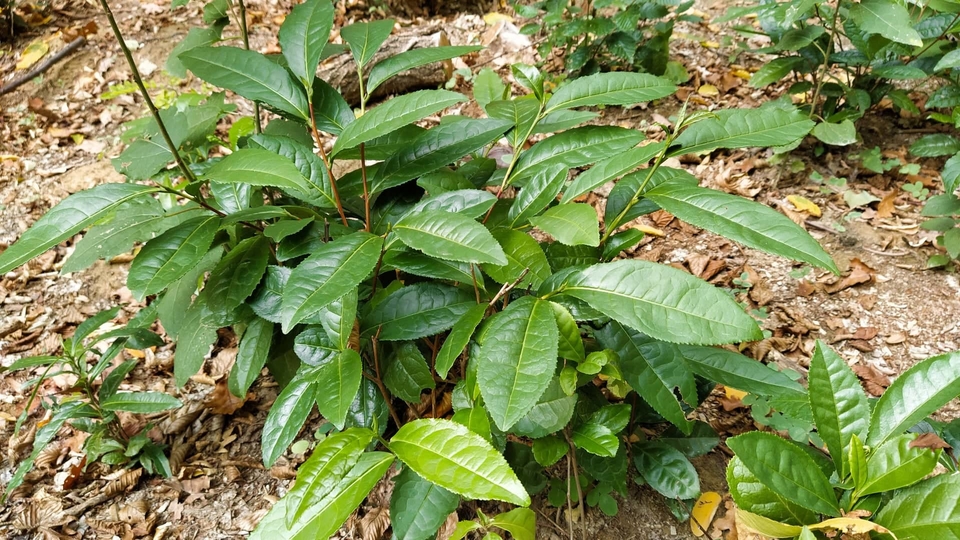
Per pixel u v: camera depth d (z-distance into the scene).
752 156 3.88
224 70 1.83
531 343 1.37
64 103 4.89
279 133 2.34
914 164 3.55
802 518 1.30
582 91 1.77
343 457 1.36
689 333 1.34
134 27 5.62
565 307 1.60
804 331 2.85
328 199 1.84
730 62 4.82
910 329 2.82
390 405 1.93
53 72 5.06
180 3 2.25
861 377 2.60
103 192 1.66
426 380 1.81
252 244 1.94
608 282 1.45
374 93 4.95
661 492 1.93
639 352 1.74
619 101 1.72
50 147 4.54
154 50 5.37
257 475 2.35
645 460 1.97
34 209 4.00
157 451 2.33
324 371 1.57
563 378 1.54
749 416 2.42
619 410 1.75
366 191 1.80
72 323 3.22
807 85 3.71
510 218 1.72
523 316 1.43
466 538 1.97
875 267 3.14
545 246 1.83
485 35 5.62
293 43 1.79
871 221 3.39
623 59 4.64
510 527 1.54
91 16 5.75
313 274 1.42
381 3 6.16
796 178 3.71
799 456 1.27
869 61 3.41
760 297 3.05
